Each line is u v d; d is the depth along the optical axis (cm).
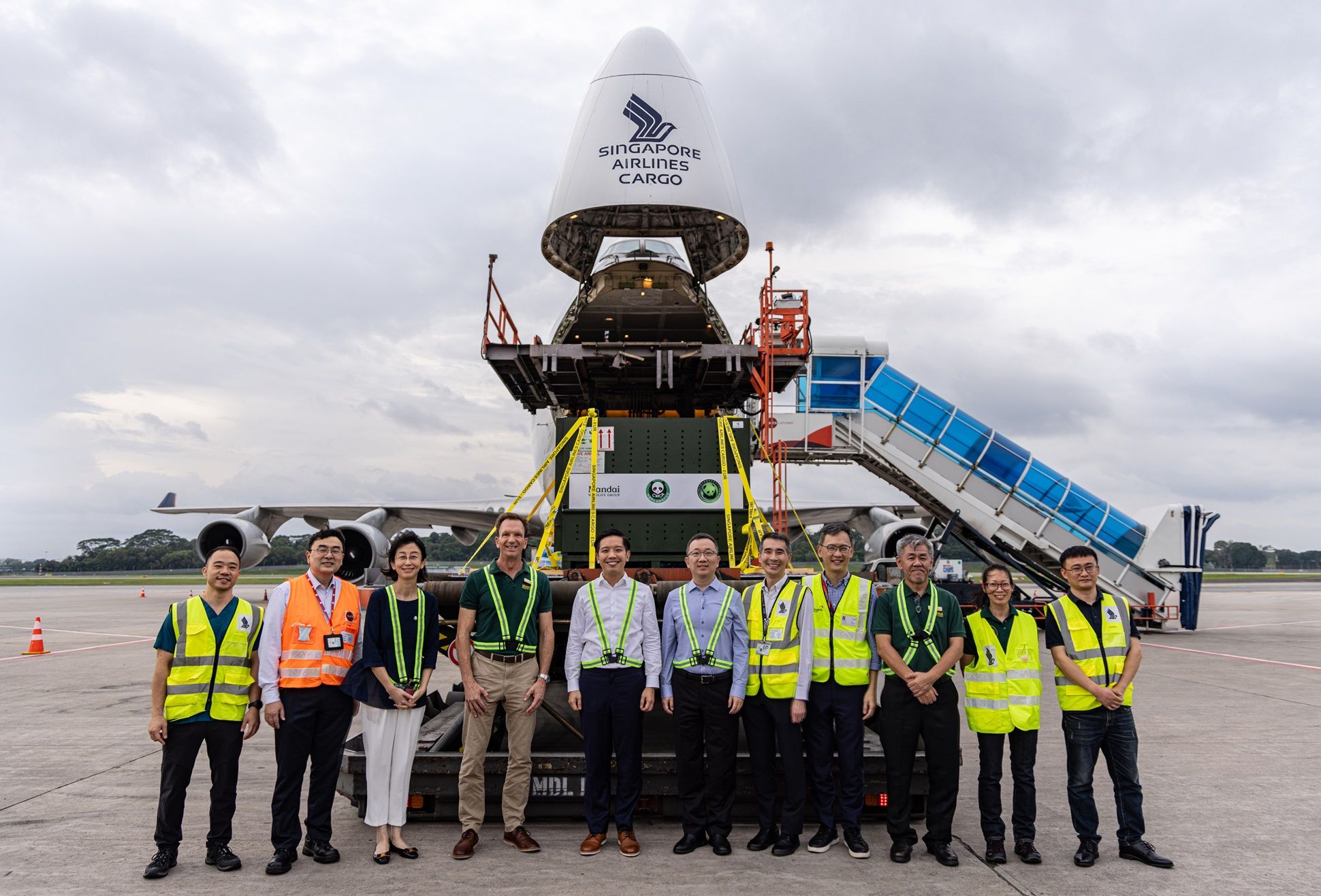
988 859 450
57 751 718
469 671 467
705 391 945
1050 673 1180
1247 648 1569
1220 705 944
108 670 1253
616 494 708
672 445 715
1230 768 661
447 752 548
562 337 920
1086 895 402
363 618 484
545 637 483
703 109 840
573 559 707
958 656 447
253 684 466
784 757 466
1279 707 931
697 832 468
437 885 412
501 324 880
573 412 973
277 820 440
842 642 468
